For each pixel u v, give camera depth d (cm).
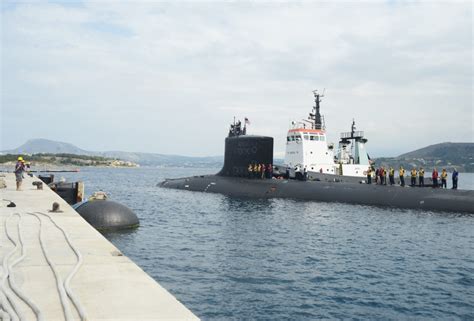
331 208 3281
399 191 3434
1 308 597
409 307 1215
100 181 8438
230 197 4109
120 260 872
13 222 1352
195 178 5325
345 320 1108
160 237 2106
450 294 1334
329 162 5059
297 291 1323
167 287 1319
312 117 4991
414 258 1789
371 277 1498
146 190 5406
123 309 593
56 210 1582
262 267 1584
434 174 3597
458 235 2286
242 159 4416
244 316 1110
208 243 1991
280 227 2461
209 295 1259
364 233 2314
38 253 931
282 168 5034
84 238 1098
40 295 646
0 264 827
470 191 3142
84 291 668
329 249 1920
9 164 19725
